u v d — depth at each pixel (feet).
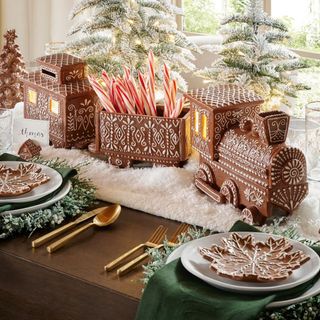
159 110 6.53
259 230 4.92
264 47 7.66
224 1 10.23
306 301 4.31
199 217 5.48
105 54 8.12
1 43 11.19
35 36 11.09
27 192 5.59
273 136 5.29
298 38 9.70
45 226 5.60
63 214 5.61
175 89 6.29
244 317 4.00
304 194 5.39
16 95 8.43
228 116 5.70
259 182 5.32
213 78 7.73
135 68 8.13
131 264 4.96
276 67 7.75
